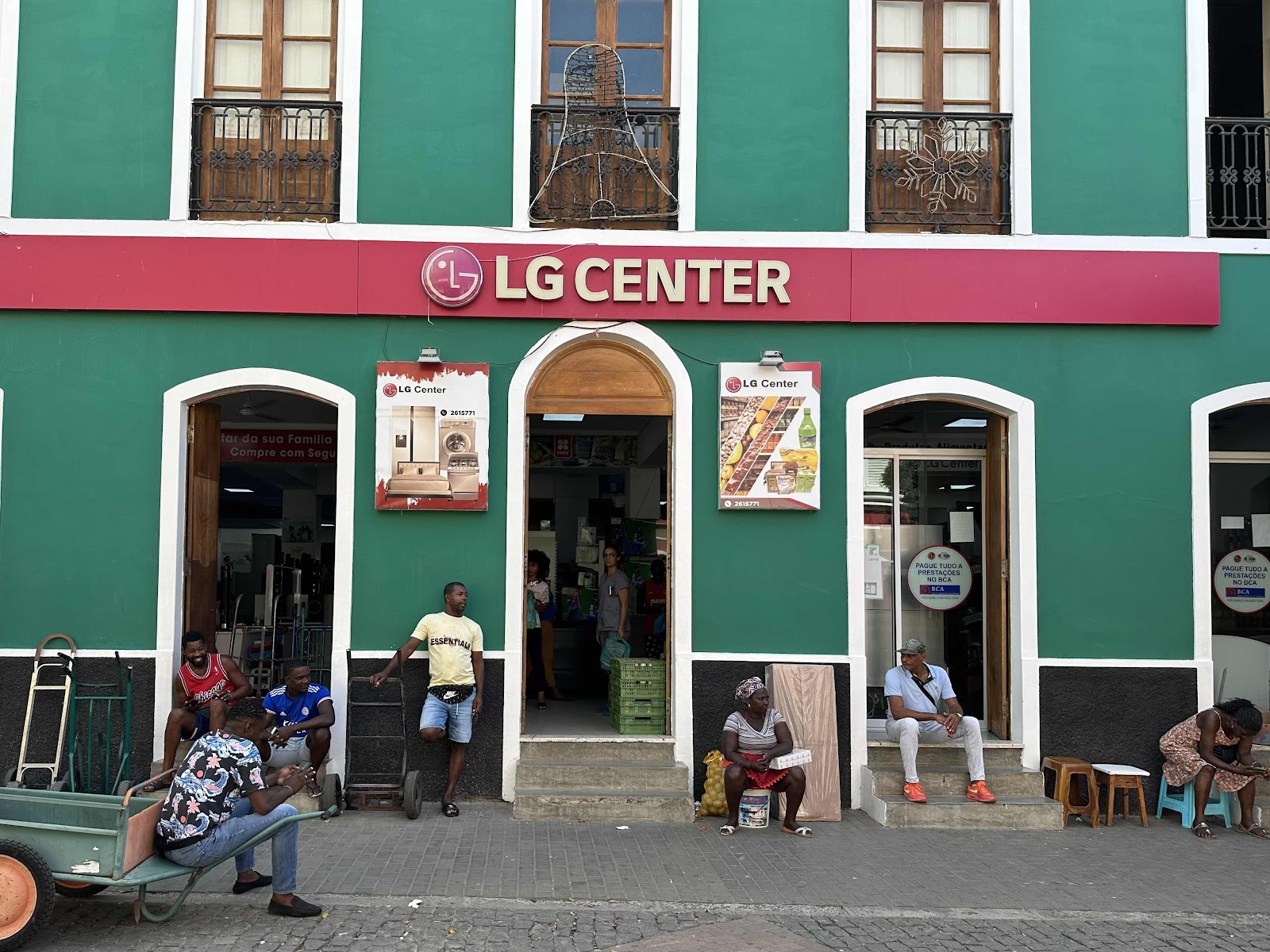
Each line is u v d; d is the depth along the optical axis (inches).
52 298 311.7
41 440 311.7
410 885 238.5
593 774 306.7
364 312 317.1
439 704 301.1
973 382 325.4
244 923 213.5
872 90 336.2
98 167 316.2
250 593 559.2
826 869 258.8
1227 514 360.8
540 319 321.7
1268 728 337.1
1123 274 327.0
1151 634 322.7
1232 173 331.0
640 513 492.4
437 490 315.3
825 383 325.4
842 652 319.6
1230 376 327.9
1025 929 222.2
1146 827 305.3
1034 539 323.3
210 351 316.5
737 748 290.5
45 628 307.9
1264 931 224.7
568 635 435.8
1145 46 333.1
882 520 354.9
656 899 234.2
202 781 208.7
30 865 194.1
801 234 324.5
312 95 333.4
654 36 339.9
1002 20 339.6
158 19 321.1
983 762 306.7
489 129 325.1
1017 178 328.8
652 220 331.0
